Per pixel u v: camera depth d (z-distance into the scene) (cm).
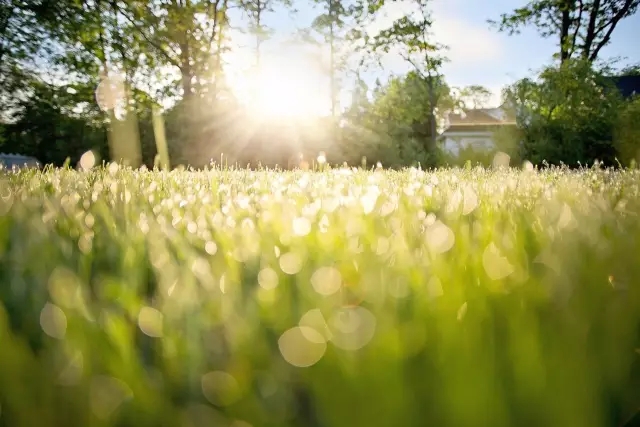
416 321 71
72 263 128
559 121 2677
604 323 67
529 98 2758
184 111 2142
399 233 153
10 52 2156
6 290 98
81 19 2294
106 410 43
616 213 228
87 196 337
